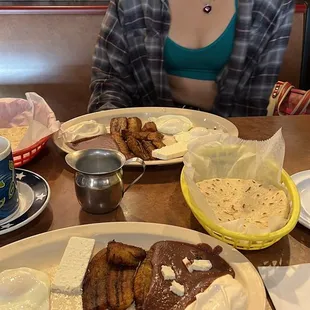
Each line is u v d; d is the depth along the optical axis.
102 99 1.86
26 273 0.79
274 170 1.03
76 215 1.01
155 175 1.18
